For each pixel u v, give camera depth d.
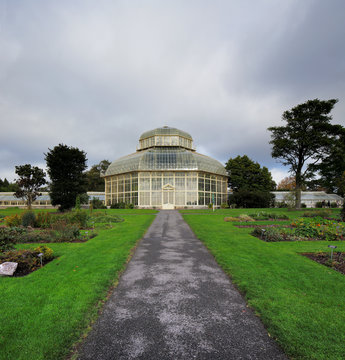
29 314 5.52
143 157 52.69
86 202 49.84
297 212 34.56
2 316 5.44
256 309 5.83
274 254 10.75
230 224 21.31
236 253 10.95
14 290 6.82
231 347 4.49
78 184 35.28
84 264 9.26
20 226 18.58
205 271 8.75
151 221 23.91
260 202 51.72
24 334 4.79
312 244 13.01
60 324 5.14
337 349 4.32
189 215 30.59
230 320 5.44
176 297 6.61
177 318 5.52
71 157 34.69
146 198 51.06
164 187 50.94
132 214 32.94
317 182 42.25
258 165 61.00
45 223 19.23
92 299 6.29
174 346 4.52
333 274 8.13
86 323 5.22
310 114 38.75
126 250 11.49
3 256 9.36
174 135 60.09
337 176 41.78
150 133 61.41
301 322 5.20
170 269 8.98
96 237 15.12
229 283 7.61
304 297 6.39
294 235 15.33
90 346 4.50
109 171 60.19
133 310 5.89
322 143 37.06
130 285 7.46
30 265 8.91
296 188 39.94
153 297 6.62
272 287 7.05
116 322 5.34
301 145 39.66
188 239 14.70
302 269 8.64
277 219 25.52
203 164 53.47
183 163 51.66
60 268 8.76
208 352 4.34
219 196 57.75
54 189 33.91
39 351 4.30
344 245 12.80
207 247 12.34
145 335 4.86
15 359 4.09
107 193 60.78
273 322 5.20
